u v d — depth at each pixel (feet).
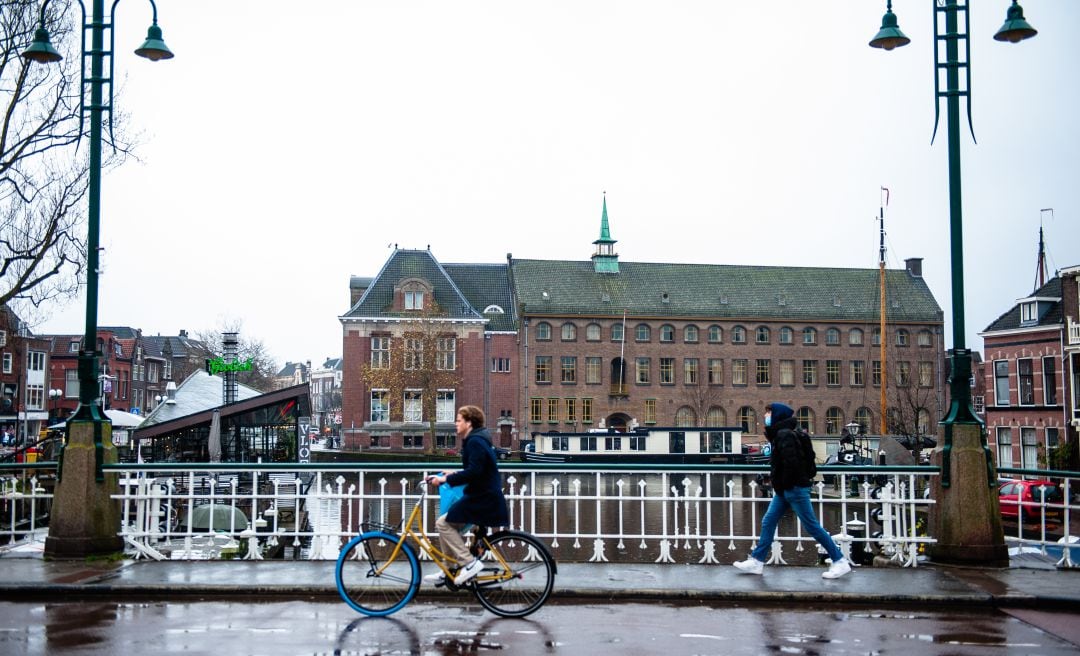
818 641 27.25
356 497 38.83
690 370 265.13
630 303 264.52
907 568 37.32
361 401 242.78
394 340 244.22
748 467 39.19
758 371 268.82
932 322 276.21
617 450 220.23
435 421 245.86
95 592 33.24
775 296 274.57
